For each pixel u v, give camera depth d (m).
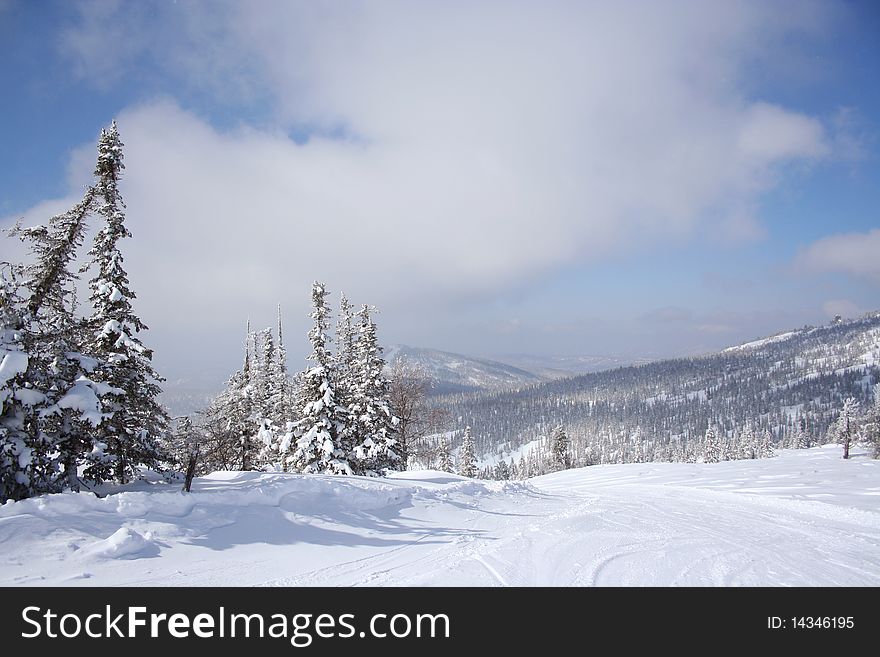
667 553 11.16
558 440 77.44
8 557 7.73
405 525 12.78
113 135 14.57
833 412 190.62
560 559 10.21
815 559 11.22
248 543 10.03
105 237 14.91
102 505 9.81
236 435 25.11
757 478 37.22
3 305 10.84
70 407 11.34
